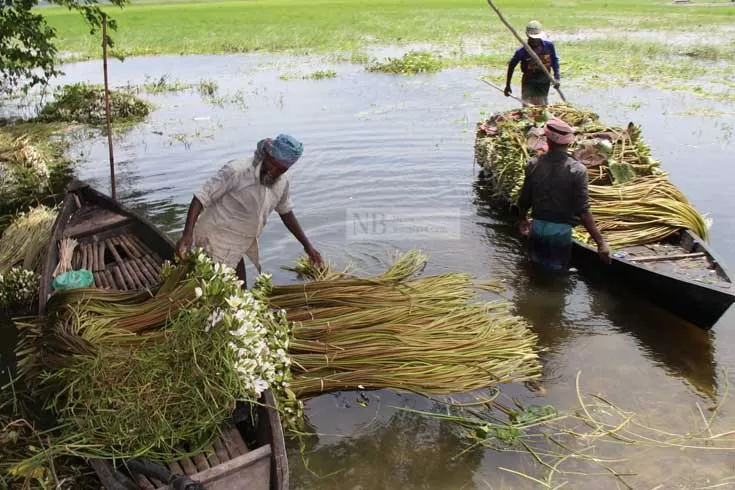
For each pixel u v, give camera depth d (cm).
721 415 443
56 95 1410
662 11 3391
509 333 493
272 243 722
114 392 354
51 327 439
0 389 475
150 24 3234
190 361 362
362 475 402
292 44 2434
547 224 610
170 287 448
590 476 394
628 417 443
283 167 452
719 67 1705
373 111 1289
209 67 1977
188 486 308
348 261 680
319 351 461
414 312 505
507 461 410
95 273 594
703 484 384
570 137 578
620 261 582
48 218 727
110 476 327
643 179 707
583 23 2873
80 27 3133
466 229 755
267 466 339
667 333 545
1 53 1116
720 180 858
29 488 350
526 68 989
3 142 984
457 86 1548
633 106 1250
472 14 3456
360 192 861
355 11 3853
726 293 497
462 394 476
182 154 1045
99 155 1059
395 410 463
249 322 374
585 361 509
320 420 453
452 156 995
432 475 400
